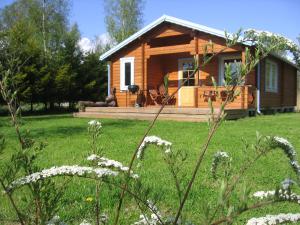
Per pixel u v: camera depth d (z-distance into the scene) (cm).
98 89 3059
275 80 2194
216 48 1753
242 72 175
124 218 380
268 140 184
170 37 2030
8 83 199
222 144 862
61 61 2820
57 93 2730
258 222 156
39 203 182
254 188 490
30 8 4138
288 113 2122
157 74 2070
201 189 485
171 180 533
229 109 1530
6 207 383
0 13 4294
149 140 204
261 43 186
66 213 389
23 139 197
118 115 1744
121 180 201
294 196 156
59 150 824
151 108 1677
